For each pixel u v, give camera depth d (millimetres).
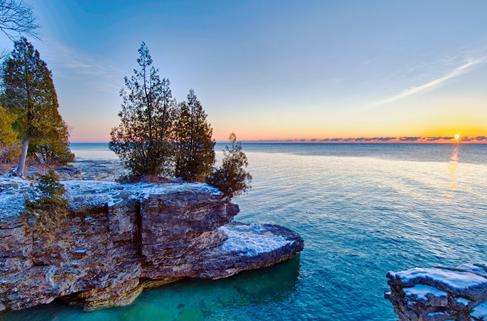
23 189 24375
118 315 21203
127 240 23844
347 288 25625
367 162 137750
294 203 54000
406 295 12398
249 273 27906
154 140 34094
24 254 19844
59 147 58531
